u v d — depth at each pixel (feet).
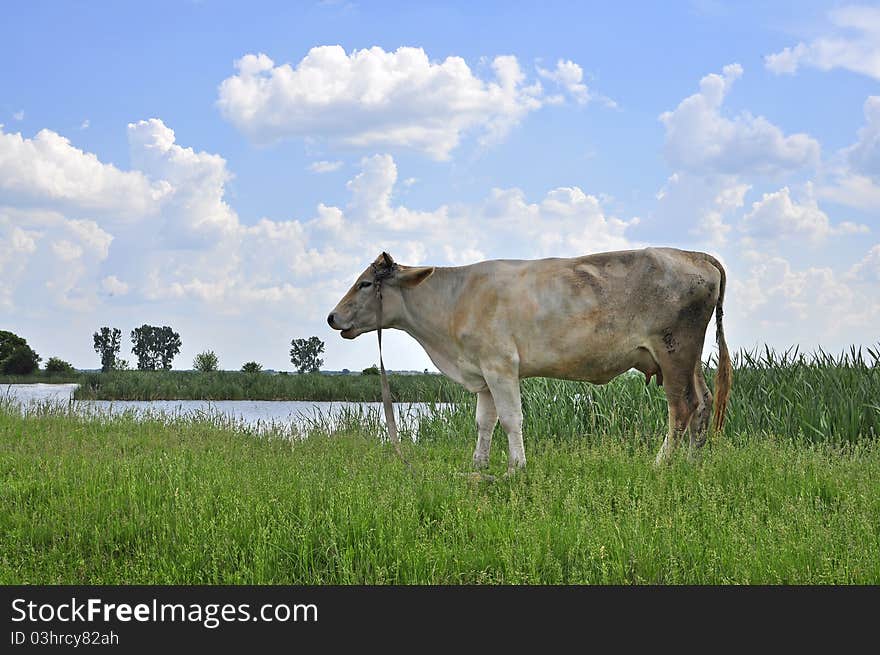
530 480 24.02
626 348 26.50
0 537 19.66
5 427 37.42
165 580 16.56
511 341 26.55
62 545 18.75
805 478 23.35
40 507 21.33
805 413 34.17
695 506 20.58
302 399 101.14
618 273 26.32
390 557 17.17
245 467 25.50
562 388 38.91
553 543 17.84
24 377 144.46
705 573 16.61
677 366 26.68
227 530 18.40
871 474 23.99
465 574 16.60
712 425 27.99
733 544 17.38
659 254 26.61
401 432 39.81
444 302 27.81
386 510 19.31
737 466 24.45
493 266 27.50
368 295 28.43
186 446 31.73
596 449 27.61
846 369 36.42
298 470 24.52
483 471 27.50
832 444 31.71
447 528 19.45
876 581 16.02
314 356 142.51
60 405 46.57
